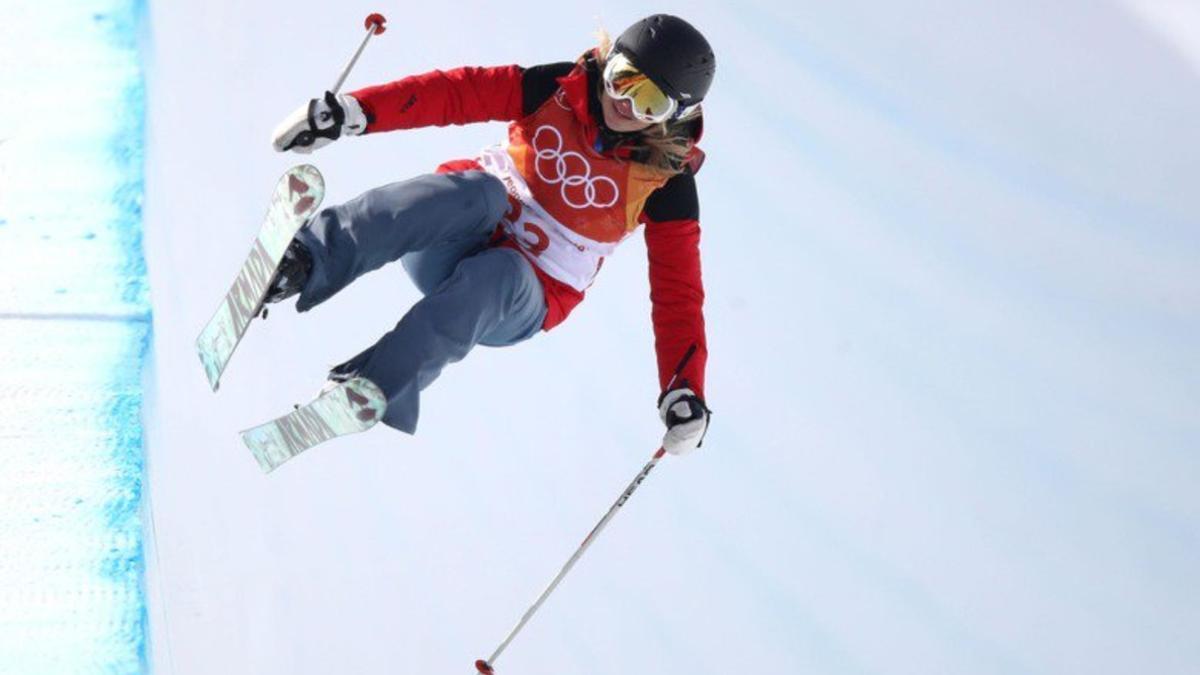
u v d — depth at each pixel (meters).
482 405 21.61
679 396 14.90
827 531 21.09
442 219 14.02
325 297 13.85
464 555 19.84
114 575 17.80
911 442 22.39
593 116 14.55
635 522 20.77
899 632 20.09
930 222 26.19
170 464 19.44
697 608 20.02
